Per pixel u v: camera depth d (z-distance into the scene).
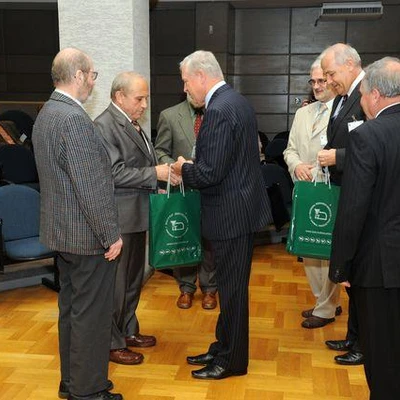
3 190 3.48
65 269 2.12
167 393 2.29
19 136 5.95
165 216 2.38
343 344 2.72
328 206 2.37
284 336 2.90
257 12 8.23
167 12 8.31
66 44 3.50
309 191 2.39
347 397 2.27
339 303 3.20
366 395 2.29
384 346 1.75
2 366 2.55
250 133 2.18
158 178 2.38
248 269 2.27
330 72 2.46
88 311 2.01
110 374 2.46
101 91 3.51
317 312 3.00
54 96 1.92
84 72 1.92
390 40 7.95
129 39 3.43
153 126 8.68
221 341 2.42
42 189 1.97
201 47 7.94
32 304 3.39
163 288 3.70
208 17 7.84
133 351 2.68
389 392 1.75
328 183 2.38
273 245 4.94
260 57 8.35
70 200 1.90
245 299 2.30
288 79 8.33
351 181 1.66
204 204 2.26
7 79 8.78
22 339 2.85
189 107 3.17
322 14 7.49
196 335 2.91
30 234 3.56
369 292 1.74
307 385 2.37
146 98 2.42
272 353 2.69
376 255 1.70
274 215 4.41
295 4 7.89
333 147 2.50
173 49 8.42
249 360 2.61
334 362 2.59
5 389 2.34
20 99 8.80
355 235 1.68
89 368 2.04
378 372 1.76
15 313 3.23
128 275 2.61
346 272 1.76
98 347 2.05
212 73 2.16
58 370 2.52
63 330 2.16
